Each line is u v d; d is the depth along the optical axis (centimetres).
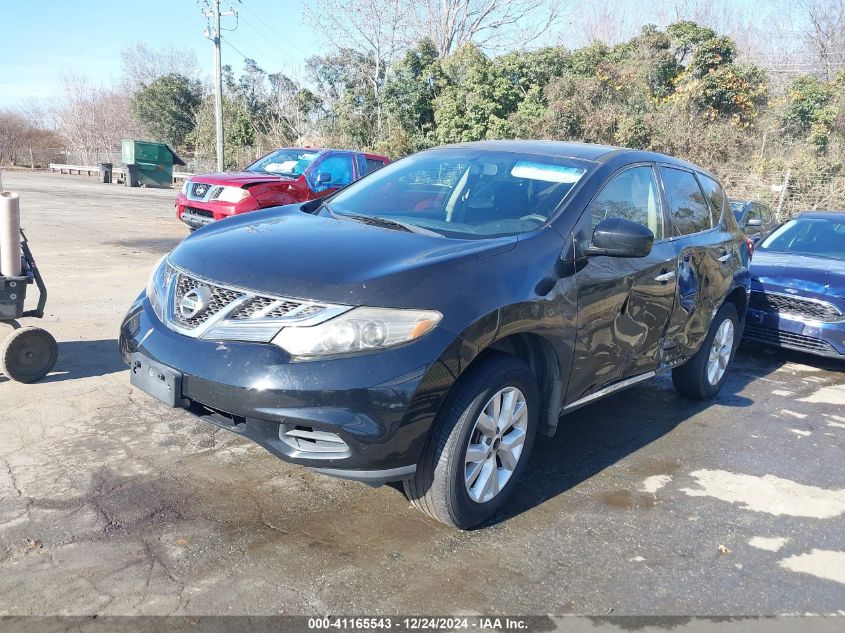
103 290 743
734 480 411
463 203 394
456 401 303
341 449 281
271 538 310
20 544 290
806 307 652
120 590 266
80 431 399
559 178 394
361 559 299
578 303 355
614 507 366
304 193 1075
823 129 2355
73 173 3559
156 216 1537
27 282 452
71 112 4959
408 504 348
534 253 340
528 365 360
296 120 3219
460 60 2438
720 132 2184
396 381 278
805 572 319
